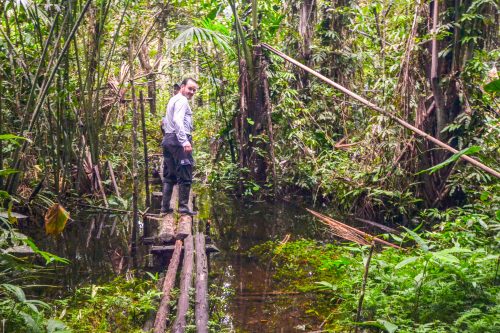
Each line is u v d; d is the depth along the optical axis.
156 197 7.34
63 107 6.63
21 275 4.18
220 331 3.30
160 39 9.69
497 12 6.30
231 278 4.43
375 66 9.30
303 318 3.54
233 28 9.39
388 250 4.54
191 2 9.24
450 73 6.36
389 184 6.82
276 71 8.99
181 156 5.59
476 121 6.20
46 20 5.96
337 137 9.48
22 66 6.32
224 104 9.72
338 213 7.34
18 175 5.66
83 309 3.53
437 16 6.24
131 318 3.42
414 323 3.12
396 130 6.64
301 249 5.31
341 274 4.34
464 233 4.29
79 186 7.16
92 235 5.80
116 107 9.05
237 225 6.58
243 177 8.84
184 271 4.02
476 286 3.30
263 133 8.91
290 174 8.85
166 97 14.43
